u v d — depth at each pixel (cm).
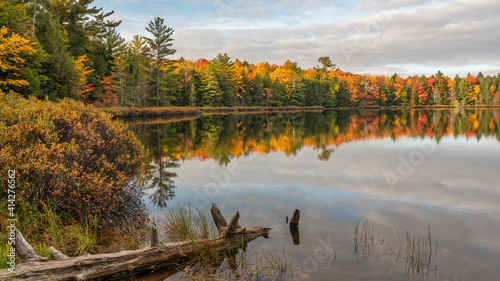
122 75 4312
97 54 4584
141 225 537
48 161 536
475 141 1714
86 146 609
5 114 606
